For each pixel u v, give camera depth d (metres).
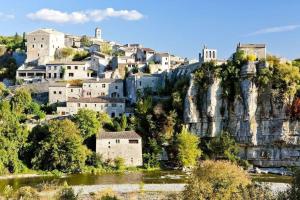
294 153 173.88
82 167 159.75
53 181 136.50
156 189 124.81
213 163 81.94
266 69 182.62
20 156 164.38
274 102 178.88
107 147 169.88
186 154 168.88
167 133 186.00
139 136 173.25
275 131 177.38
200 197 71.56
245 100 183.88
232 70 190.12
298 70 183.88
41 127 173.25
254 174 155.00
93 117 177.62
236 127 185.12
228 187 72.06
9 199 102.06
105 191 113.62
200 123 190.88
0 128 159.88
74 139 160.88
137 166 169.75
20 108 187.88
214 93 189.88
